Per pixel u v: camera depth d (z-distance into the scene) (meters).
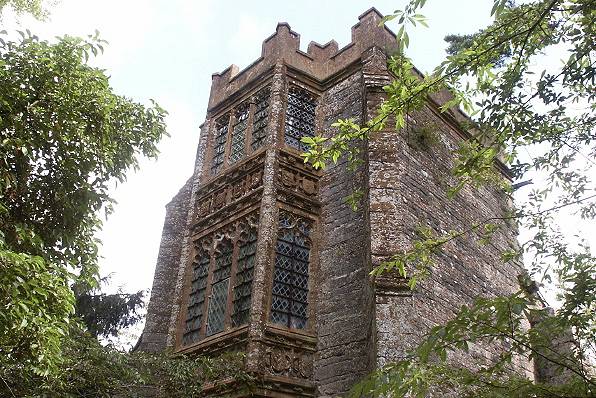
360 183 11.12
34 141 6.82
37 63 6.85
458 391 7.83
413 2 4.67
